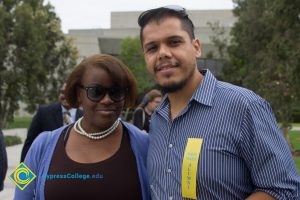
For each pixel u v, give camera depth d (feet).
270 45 73.00
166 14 9.45
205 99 9.01
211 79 9.28
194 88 9.52
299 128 141.49
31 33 103.76
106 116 10.48
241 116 8.70
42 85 119.34
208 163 8.61
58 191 10.24
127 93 10.82
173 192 9.00
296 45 67.87
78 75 10.63
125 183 10.35
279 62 73.26
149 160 9.84
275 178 8.41
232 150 8.64
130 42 151.84
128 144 10.82
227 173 8.59
